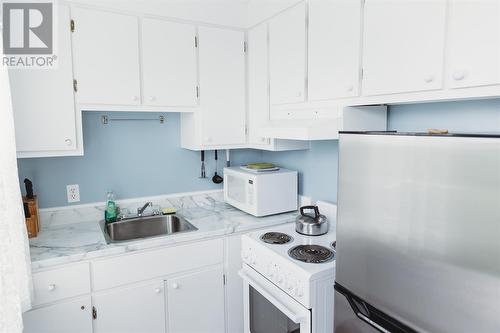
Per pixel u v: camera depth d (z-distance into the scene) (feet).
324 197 7.12
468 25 3.45
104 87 6.21
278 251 5.28
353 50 4.83
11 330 3.87
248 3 7.50
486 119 4.26
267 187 7.12
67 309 5.34
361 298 3.80
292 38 6.15
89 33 6.01
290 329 5.02
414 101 4.12
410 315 3.22
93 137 7.11
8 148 4.33
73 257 5.30
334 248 5.39
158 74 6.71
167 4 6.66
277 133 5.74
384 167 3.41
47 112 5.76
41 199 6.70
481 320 2.65
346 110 5.14
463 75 3.52
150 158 7.79
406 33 4.07
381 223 3.48
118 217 7.20
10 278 3.88
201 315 6.57
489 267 2.58
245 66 7.70
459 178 2.74
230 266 6.77
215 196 8.61
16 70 5.50
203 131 7.29
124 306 5.81
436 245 2.95
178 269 6.24
